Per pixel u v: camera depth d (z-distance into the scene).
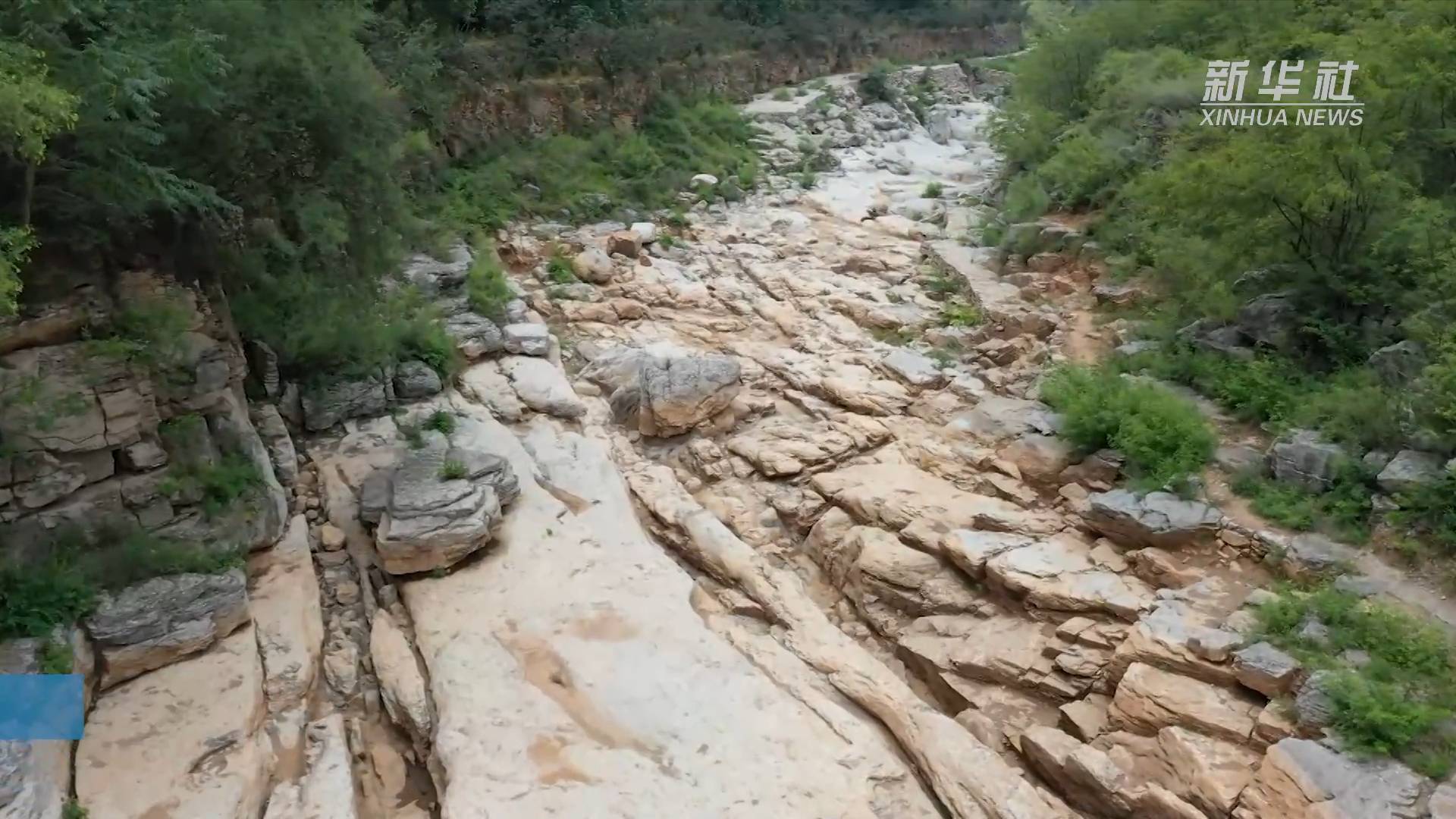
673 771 10.20
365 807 10.23
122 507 11.45
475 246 21.86
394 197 14.95
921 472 15.14
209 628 10.78
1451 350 12.01
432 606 12.33
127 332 11.54
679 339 20.34
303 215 13.34
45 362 10.76
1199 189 15.56
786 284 22.64
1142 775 9.95
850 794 10.11
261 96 12.66
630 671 11.45
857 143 35.53
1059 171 23.08
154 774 9.37
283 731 10.35
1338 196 13.91
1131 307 18.58
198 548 11.55
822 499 14.99
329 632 12.10
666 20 35.47
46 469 10.77
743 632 12.55
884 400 17.12
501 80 27.39
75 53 9.95
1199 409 14.60
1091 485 13.64
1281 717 9.72
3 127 8.53
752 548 14.27
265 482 12.80
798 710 11.14
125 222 11.52
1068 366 16.61
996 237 24.20
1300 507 12.15
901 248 25.38
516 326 19.11
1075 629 11.64
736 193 28.66
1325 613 10.48
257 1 12.75
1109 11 27.31
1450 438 11.62
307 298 14.59
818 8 44.72
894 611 13.14
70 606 10.24
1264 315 15.18
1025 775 10.75
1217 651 10.41
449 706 10.84
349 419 15.86
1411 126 14.57
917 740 10.76
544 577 12.93
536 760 10.23
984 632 12.23
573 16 30.61
